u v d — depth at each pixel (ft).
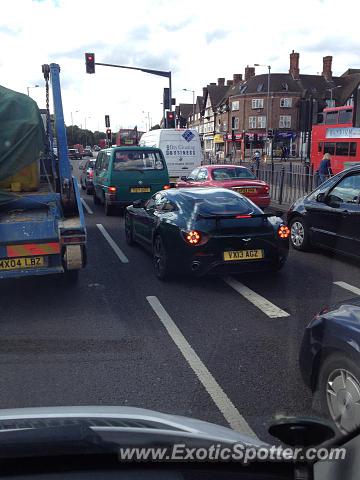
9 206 19.58
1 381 12.64
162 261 22.38
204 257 20.48
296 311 18.26
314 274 23.85
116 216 45.19
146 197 44.24
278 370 13.21
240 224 20.99
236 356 14.17
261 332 16.12
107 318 17.58
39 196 19.56
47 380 12.69
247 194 41.98
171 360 13.91
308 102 54.29
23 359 13.99
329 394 10.19
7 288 21.65
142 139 77.82
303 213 28.60
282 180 50.42
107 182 44.16
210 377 12.82
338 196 25.77
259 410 11.12
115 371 13.20
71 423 5.90
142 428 5.87
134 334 15.98
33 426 5.79
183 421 6.76
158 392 12.01
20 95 19.65
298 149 216.33
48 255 18.65
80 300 19.83
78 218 19.77
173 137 66.39
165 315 17.85
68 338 15.62
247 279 22.95
